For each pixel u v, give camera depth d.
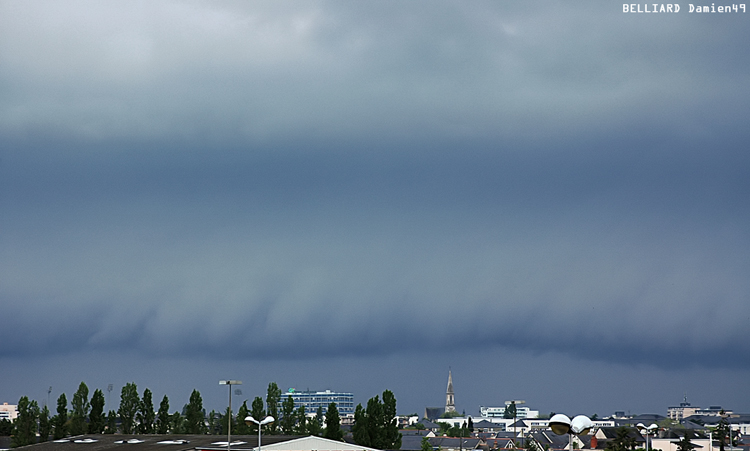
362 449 145.25
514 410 172.50
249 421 132.00
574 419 51.69
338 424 196.12
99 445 167.38
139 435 186.00
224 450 143.12
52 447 171.00
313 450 144.25
